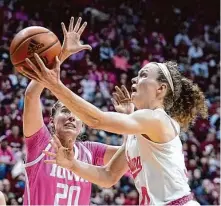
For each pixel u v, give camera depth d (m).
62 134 4.23
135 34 19.12
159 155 3.32
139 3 20.17
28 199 4.22
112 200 10.76
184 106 3.62
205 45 19.38
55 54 3.22
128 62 17.80
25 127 4.17
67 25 19.03
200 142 14.75
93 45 17.83
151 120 3.23
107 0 19.83
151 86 3.46
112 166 3.85
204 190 12.30
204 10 20.55
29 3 18.75
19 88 14.45
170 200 3.27
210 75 18.09
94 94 15.54
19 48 3.17
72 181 4.26
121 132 3.15
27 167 4.25
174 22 20.11
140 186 3.40
